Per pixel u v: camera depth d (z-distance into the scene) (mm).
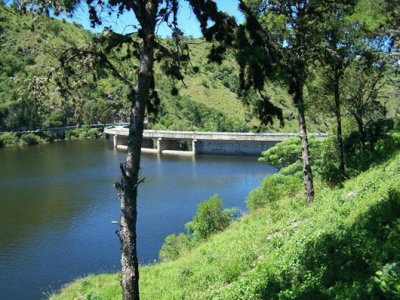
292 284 10078
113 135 120000
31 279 28656
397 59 24000
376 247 9109
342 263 9406
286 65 10320
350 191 18797
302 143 20891
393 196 11805
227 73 197750
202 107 151500
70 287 24016
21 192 55156
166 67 11391
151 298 16938
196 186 57844
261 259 15273
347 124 32438
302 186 30062
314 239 11953
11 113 130250
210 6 9820
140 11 9906
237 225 25781
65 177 65938
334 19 18094
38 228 39750
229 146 92062
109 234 37594
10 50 124625
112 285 21984
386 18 19219
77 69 11180
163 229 38594
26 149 111875
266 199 30359
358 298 7180
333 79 24438
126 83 11297
